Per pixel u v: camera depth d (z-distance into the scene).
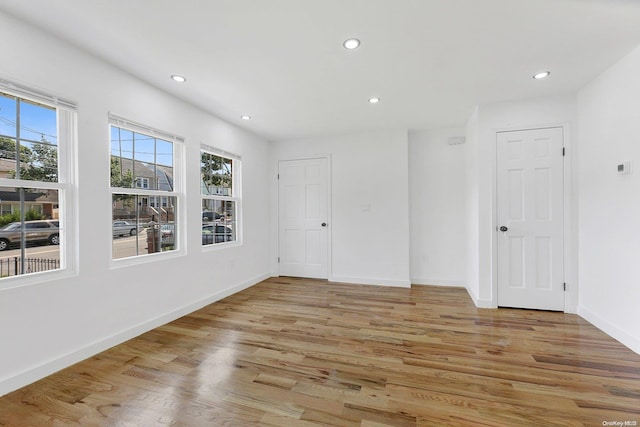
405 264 4.18
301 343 2.38
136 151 2.63
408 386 1.77
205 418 1.50
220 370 1.96
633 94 2.17
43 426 1.45
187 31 1.90
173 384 1.80
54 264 2.01
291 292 3.92
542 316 2.91
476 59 2.26
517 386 1.76
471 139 3.62
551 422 1.46
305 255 4.74
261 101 3.11
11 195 1.82
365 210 4.37
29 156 1.90
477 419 1.48
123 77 2.44
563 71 2.47
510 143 3.12
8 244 1.79
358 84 2.70
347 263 4.47
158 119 2.77
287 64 2.33
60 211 2.05
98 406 1.59
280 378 1.87
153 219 2.80
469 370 1.95
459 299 3.55
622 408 1.55
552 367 1.97
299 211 4.76
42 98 1.89
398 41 2.01
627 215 2.25
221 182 3.79
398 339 2.44
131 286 2.50
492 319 2.86
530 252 3.10
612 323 2.43
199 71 2.45
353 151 4.43
